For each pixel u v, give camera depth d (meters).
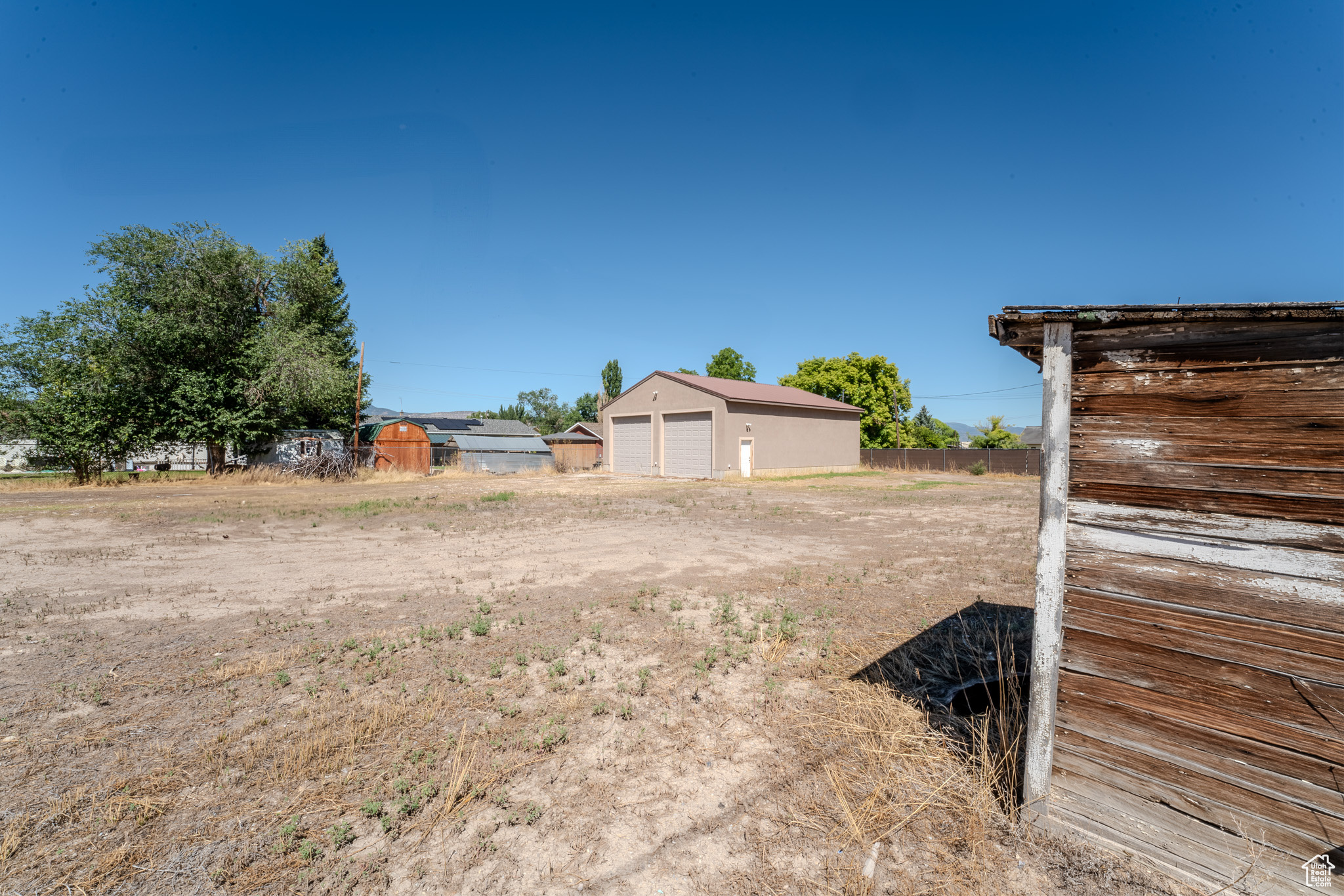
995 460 29.25
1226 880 2.05
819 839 2.52
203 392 21.83
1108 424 2.30
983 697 3.96
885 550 8.99
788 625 5.14
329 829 2.53
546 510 14.06
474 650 4.70
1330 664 1.87
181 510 13.45
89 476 20.98
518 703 3.77
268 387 22.89
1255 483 2.00
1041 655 2.48
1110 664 2.32
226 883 2.22
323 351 25.78
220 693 3.88
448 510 13.88
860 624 5.39
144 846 2.40
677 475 26.70
